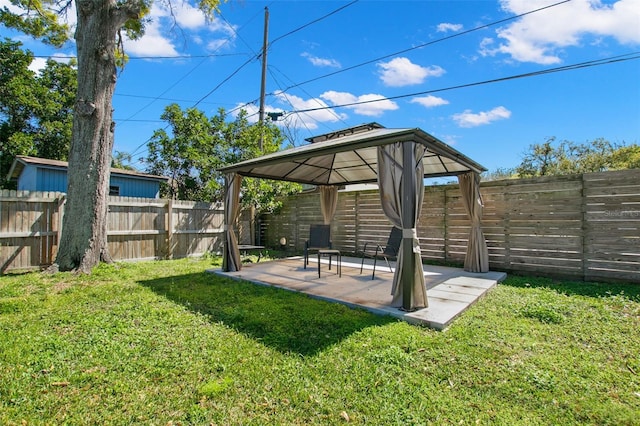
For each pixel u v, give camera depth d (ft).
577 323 10.96
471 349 8.95
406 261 12.09
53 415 6.17
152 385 7.22
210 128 36.29
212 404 6.57
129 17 19.97
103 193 20.06
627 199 16.24
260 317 11.48
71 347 8.99
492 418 6.16
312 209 30.68
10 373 7.57
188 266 22.68
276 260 25.62
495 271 20.30
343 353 8.69
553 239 18.35
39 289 15.06
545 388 7.07
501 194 20.20
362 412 6.35
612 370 7.87
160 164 37.78
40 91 44.57
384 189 13.12
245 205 31.30
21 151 41.75
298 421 6.10
